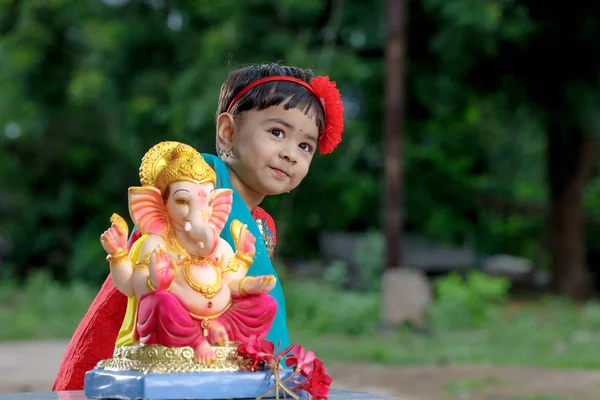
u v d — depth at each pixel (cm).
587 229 2273
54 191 2162
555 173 1995
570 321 1440
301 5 1427
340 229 2089
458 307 1380
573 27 1783
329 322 1276
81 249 1959
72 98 1569
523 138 2622
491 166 2658
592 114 1798
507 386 756
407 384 776
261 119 238
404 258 1925
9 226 2314
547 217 2094
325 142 250
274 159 238
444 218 2048
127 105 1577
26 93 1638
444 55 1606
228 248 204
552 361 936
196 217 194
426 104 1795
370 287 1553
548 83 1862
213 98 1369
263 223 269
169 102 1553
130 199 196
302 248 2105
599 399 679
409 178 2034
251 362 198
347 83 1562
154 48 1602
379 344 1092
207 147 1473
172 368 189
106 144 2027
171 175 196
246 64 279
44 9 1573
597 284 2253
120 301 246
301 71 248
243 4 1476
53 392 218
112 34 1509
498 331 1289
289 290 1482
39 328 1288
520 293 2019
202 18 1577
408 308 1249
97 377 199
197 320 194
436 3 1545
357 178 1961
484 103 2048
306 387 195
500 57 1812
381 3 1586
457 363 932
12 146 2027
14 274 2167
